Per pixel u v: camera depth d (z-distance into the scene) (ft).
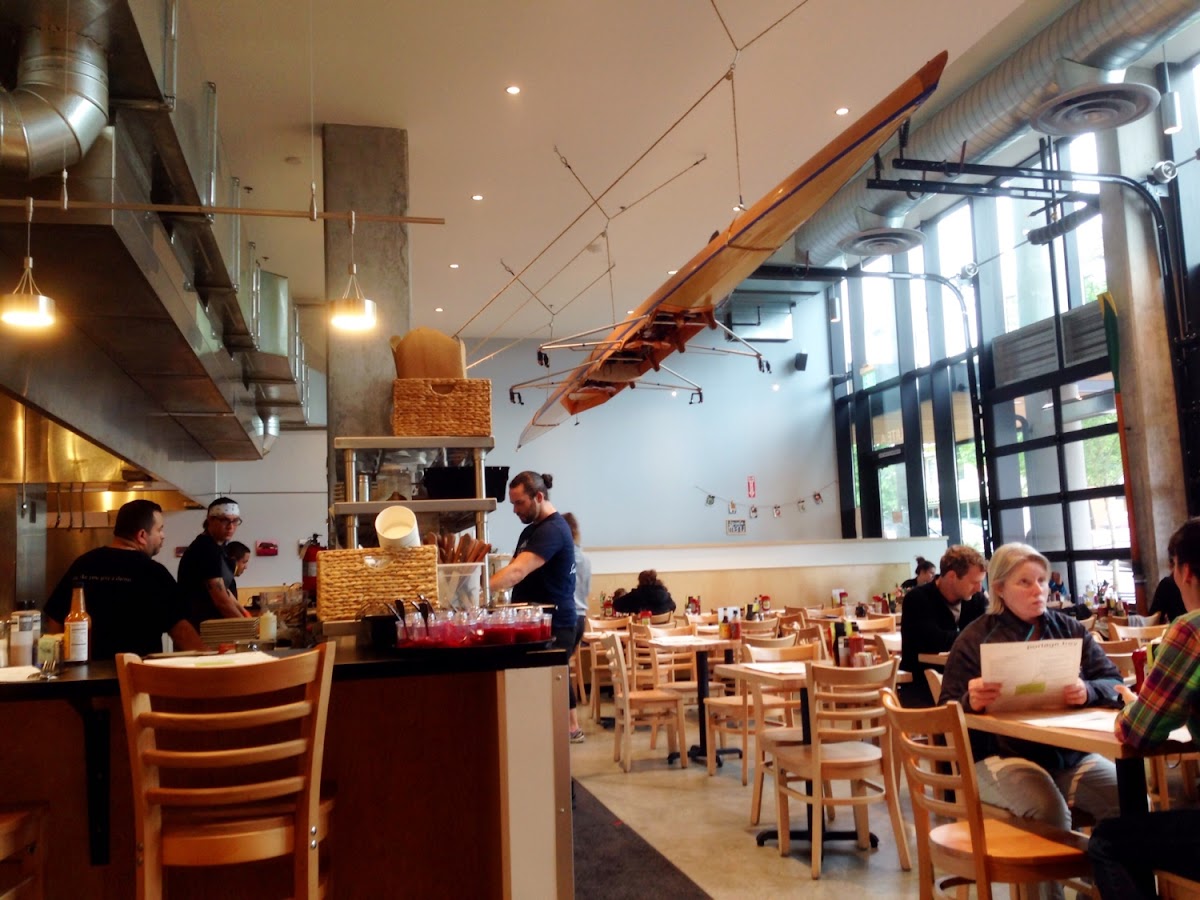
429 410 11.66
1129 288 29.76
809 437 51.90
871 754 13.21
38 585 25.05
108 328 17.93
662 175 28.66
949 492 43.70
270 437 37.52
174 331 18.26
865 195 32.17
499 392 49.26
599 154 27.07
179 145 15.81
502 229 32.89
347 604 9.66
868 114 16.35
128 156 15.02
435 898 9.11
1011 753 9.55
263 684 7.07
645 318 23.62
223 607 16.66
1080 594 34.96
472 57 21.79
